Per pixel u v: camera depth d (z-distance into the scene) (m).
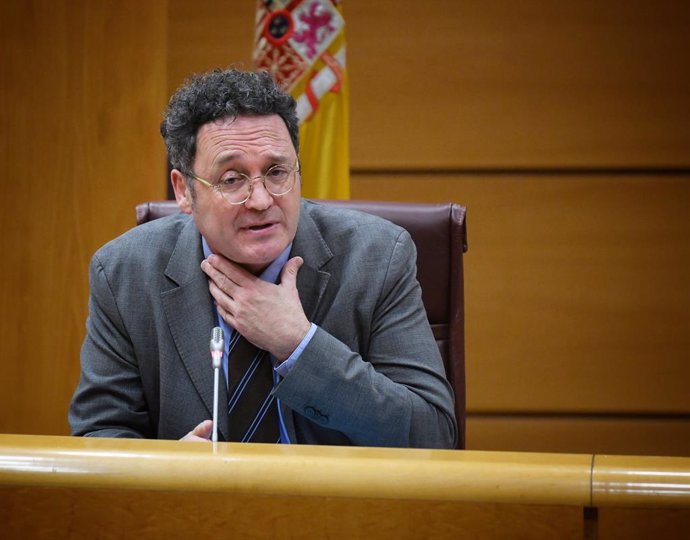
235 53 10.73
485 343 10.65
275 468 2.87
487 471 2.82
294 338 4.64
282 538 2.88
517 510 2.81
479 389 10.66
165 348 4.88
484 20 10.59
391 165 10.68
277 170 4.62
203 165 4.63
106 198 9.99
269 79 4.70
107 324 4.98
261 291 4.72
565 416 10.64
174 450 3.02
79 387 4.98
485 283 10.65
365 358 4.97
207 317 4.88
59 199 10.02
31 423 10.12
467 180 10.66
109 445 3.12
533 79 10.59
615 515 2.78
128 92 9.97
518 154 10.61
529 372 10.62
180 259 4.98
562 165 10.61
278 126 4.65
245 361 4.81
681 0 10.52
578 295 10.62
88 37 9.98
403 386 4.75
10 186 10.04
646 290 10.60
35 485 2.94
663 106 10.56
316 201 5.46
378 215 5.38
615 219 10.62
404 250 5.07
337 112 7.83
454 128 10.63
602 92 10.56
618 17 10.52
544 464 2.85
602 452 10.59
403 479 2.83
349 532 2.86
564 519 2.79
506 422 10.63
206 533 2.90
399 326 4.93
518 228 10.63
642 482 2.76
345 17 10.66
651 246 10.59
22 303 10.09
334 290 4.96
